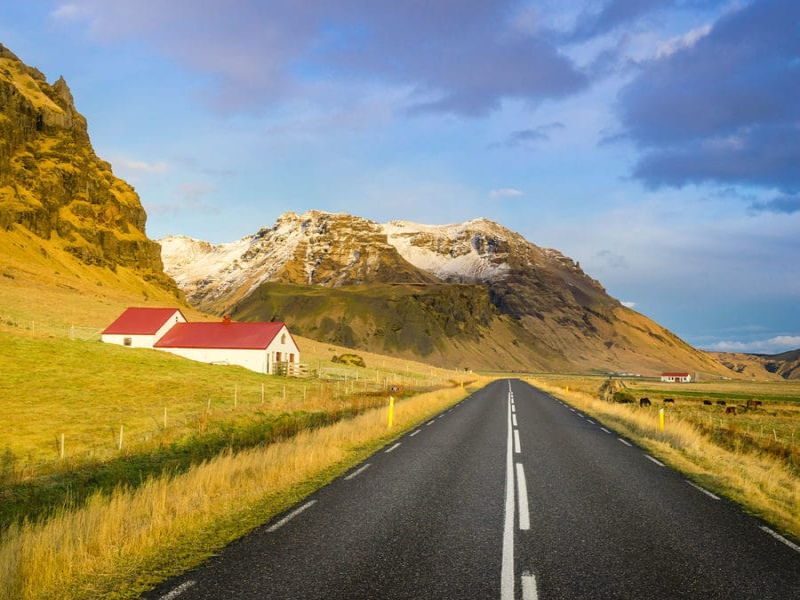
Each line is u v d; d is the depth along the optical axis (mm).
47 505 10234
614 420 25062
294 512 8562
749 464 14406
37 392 28625
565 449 15758
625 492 10281
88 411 25188
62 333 60812
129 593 5441
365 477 11367
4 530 8289
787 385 181250
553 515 8555
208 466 10953
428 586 5664
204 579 5805
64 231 167125
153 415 25453
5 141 168750
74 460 14445
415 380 73688
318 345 120812
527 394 49125
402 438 17688
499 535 7461
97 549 6641
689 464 13562
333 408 26391
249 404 30422
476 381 83062
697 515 8695
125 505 8086
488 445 16312
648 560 6547
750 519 8523
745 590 5688
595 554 6734
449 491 10125
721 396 86438
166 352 53188
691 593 5586
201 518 7973
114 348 47281
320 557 6512
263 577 5867
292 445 13891
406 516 8383
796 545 7234
